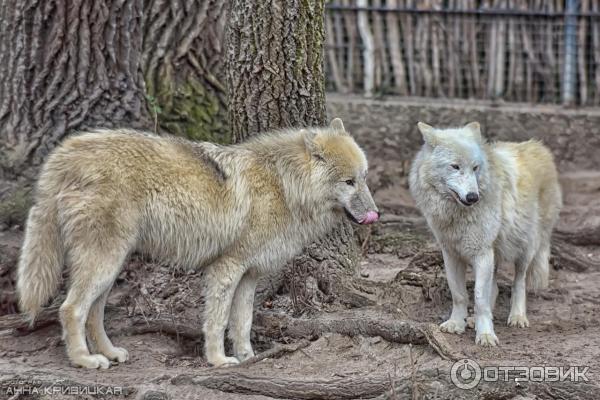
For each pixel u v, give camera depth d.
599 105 13.52
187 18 9.99
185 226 6.48
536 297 8.32
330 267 7.84
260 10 7.53
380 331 6.77
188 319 7.27
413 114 12.95
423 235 10.05
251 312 6.84
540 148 7.95
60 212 6.28
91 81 8.73
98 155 6.30
